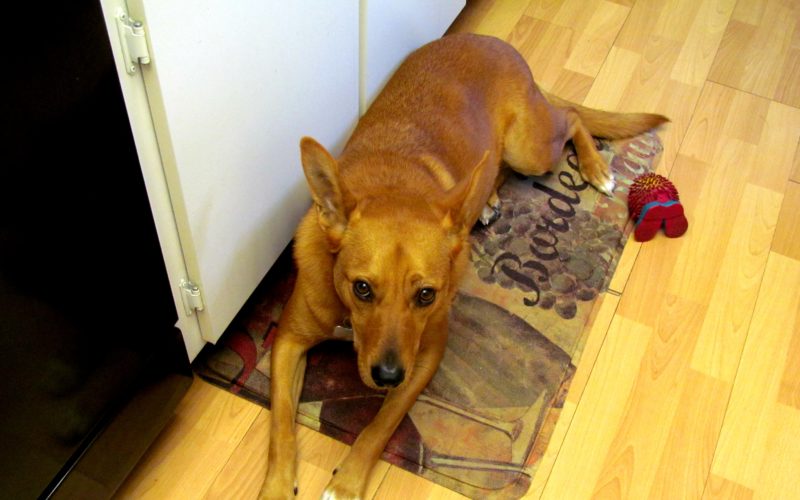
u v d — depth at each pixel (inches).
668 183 48.9
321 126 40.9
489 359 41.9
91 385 30.0
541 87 56.4
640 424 40.2
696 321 44.6
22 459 27.9
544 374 41.6
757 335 44.2
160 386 35.1
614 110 55.6
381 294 32.1
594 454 38.9
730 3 64.2
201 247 33.9
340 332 37.7
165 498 35.9
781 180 52.1
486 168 42.9
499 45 46.6
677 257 47.5
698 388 41.8
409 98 41.8
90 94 24.4
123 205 28.2
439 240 32.6
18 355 25.3
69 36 22.6
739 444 39.8
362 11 40.6
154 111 28.3
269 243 40.0
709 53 60.0
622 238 48.0
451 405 39.9
